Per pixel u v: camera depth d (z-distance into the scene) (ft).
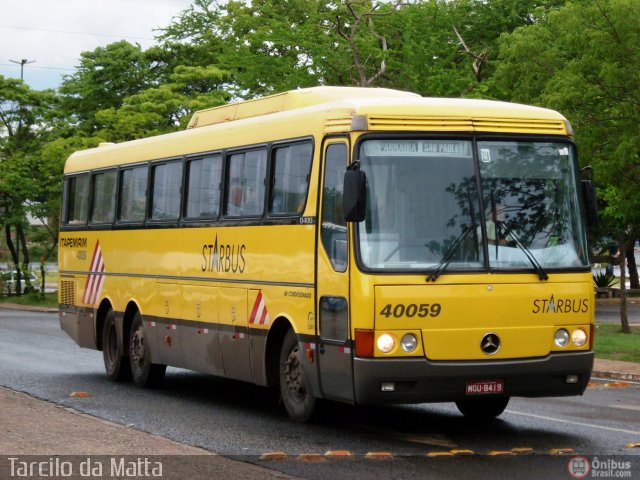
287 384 44.98
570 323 40.78
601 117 77.71
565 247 41.19
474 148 40.70
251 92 143.74
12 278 184.24
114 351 61.77
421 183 40.01
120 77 171.94
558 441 39.83
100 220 64.44
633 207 80.74
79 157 68.85
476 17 160.66
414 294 38.99
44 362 71.92
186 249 53.62
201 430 42.70
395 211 39.63
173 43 174.70
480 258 39.88
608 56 75.92
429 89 128.57
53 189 172.04
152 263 57.26
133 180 60.44
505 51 89.25
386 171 39.86
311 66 135.13
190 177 53.93
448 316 39.22
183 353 53.88
